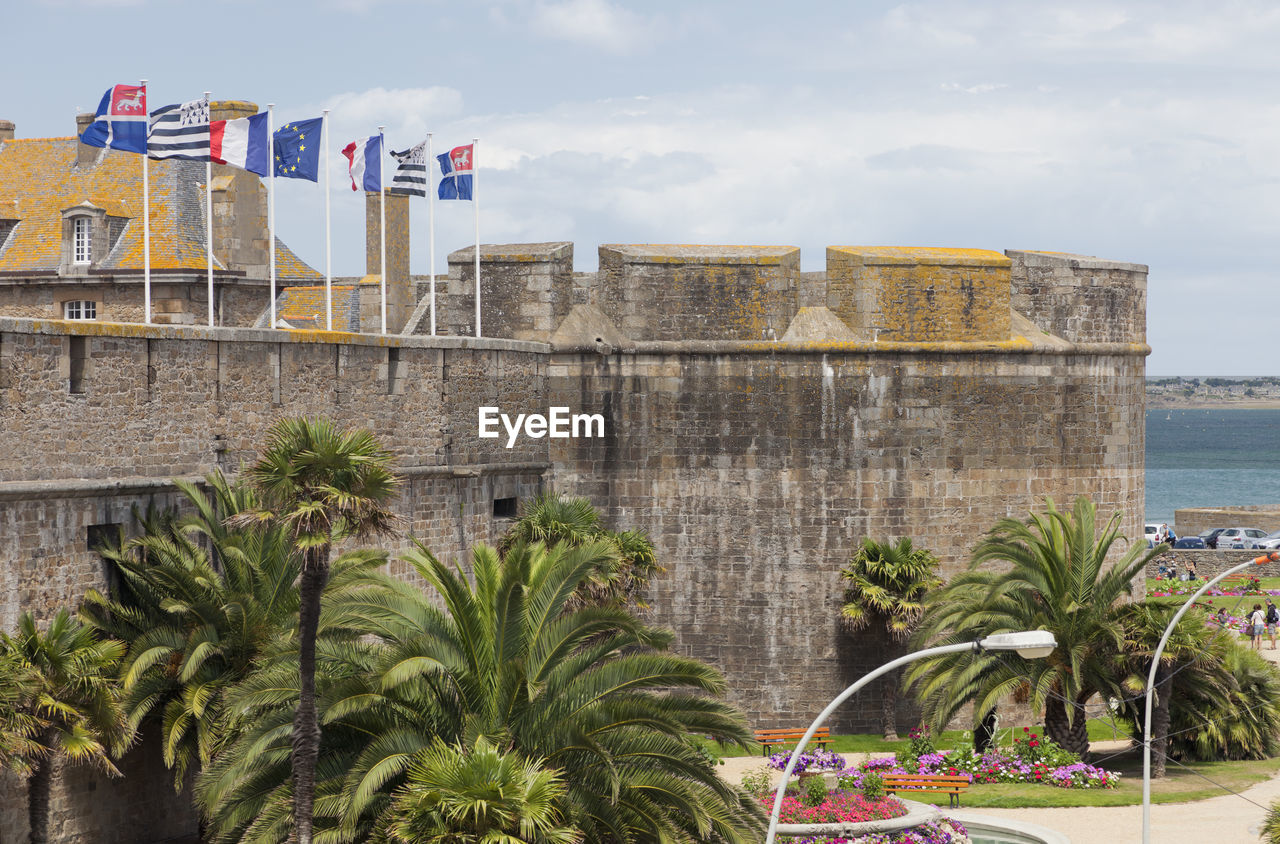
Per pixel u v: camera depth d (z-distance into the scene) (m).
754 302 45.94
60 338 29.31
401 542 39.53
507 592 25.02
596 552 26.23
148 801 30.89
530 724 24.91
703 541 45.75
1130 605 39.97
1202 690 41.25
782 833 33.06
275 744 25.20
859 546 45.19
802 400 45.34
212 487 32.59
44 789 27.25
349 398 37.75
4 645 26.52
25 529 28.25
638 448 45.97
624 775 24.86
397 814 23.03
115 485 30.03
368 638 36.47
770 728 45.34
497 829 22.36
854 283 45.94
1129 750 43.69
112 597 30.14
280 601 29.75
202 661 28.92
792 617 45.38
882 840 32.91
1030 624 39.16
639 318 46.25
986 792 38.50
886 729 44.72
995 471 45.72
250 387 34.38
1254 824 35.03
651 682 25.50
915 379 45.34
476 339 42.72
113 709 27.28
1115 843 33.50
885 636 45.06
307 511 23.20
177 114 38.59
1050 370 46.19
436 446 41.25
